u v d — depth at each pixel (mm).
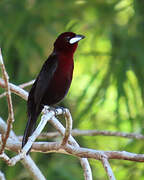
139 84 13695
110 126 13836
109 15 14398
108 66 13664
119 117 13219
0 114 13102
